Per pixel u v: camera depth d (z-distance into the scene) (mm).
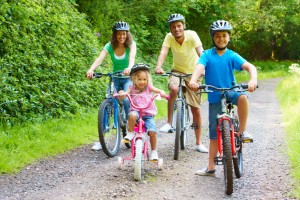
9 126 6926
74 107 8602
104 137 6102
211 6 21969
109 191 4770
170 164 5934
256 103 13211
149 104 5383
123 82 6578
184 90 6723
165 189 4875
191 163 6012
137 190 4820
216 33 4898
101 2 14289
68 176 5297
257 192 4730
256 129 8508
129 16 16078
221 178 5320
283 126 8828
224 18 23375
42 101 8062
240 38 33094
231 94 4918
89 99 9531
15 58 8250
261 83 22125
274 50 38281
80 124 7996
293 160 5816
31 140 6566
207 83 5129
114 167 5727
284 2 32875
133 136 5414
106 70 10906
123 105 6621
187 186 4992
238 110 4945
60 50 9789
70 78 9406
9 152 5906
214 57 5016
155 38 17844
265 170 5559
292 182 4969
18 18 8852
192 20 22250
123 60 6566
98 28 13820
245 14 28625
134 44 6539
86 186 4930
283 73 28688
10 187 4852
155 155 5508
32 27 9195
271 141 7316
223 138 4672
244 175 5371
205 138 7832
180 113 6219
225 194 4715
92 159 6121
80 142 7016
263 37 34406
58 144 6617
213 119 5141
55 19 10023
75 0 13438
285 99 13102
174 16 6484
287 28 35031
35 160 5910
